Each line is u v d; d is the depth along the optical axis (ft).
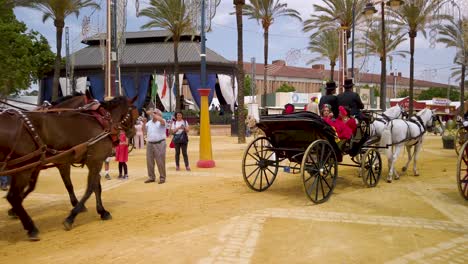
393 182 37.50
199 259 17.93
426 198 30.60
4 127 19.86
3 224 24.18
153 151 37.19
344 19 98.84
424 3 99.45
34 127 20.93
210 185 36.04
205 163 47.44
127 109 27.27
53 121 22.06
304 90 307.99
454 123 78.23
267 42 125.49
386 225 23.48
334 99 36.45
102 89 153.38
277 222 23.93
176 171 44.70
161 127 37.17
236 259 17.95
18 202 20.86
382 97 98.94
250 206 28.02
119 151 39.22
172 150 70.18
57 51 105.09
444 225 23.54
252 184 36.09
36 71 139.33
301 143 30.86
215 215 25.59
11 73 94.12
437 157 58.70
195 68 151.33
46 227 23.40
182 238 20.90
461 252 19.08
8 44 94.27
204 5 46.62
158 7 112.16
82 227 23.26
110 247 19.63
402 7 100.37
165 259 17.94
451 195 31.65
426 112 42.52
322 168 29.37
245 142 87.81
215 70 153.28
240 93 87.25
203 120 47.93
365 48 100.32
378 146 36.45
